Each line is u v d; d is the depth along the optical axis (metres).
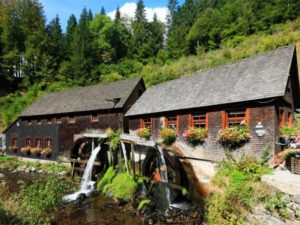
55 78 46.72
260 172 10.05
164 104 16.72
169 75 38.97
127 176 13.61
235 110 12.69
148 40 59.31
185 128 14.91
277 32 41.47
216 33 49.88
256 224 8.08
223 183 10.16
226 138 12.29
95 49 52.28
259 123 11.61
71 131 23.47
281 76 11.66
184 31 55.50
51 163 23.06
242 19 47.72
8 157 26.45
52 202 9.40
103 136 15.98
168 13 74.69
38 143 25.81
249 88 12.49
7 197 9.47
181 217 10.00
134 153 14.61
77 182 16.14
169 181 12.62
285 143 11.16
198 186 11.27
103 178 14.89
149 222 9.77
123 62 53.19
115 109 21.00
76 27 57.03
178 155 13.18
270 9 45.81
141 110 18.16
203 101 14.05
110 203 12.26
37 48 47.41
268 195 8.41
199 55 46.31
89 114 22.56
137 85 22.64
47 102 27.50
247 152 11.91
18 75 48.00
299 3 43.59
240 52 38.84
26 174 19.91
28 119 26.98
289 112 13.70
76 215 10.76
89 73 46.88
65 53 51.72
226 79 14.50
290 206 7.71
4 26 48.28
